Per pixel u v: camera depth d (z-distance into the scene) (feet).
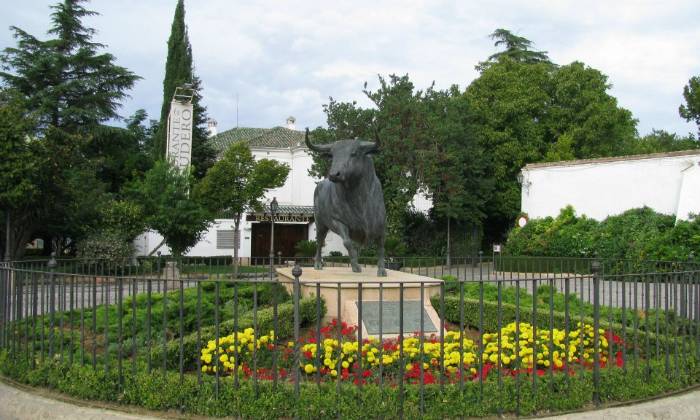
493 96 97.55
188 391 15.97
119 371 16.66
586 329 21.22
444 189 86.22
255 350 15.88
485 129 96.02
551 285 16.92
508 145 95.04
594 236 69.05
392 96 83.66
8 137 55.88
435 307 25.50
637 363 18.75
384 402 15.46
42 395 17.44
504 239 109.91
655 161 69.77
